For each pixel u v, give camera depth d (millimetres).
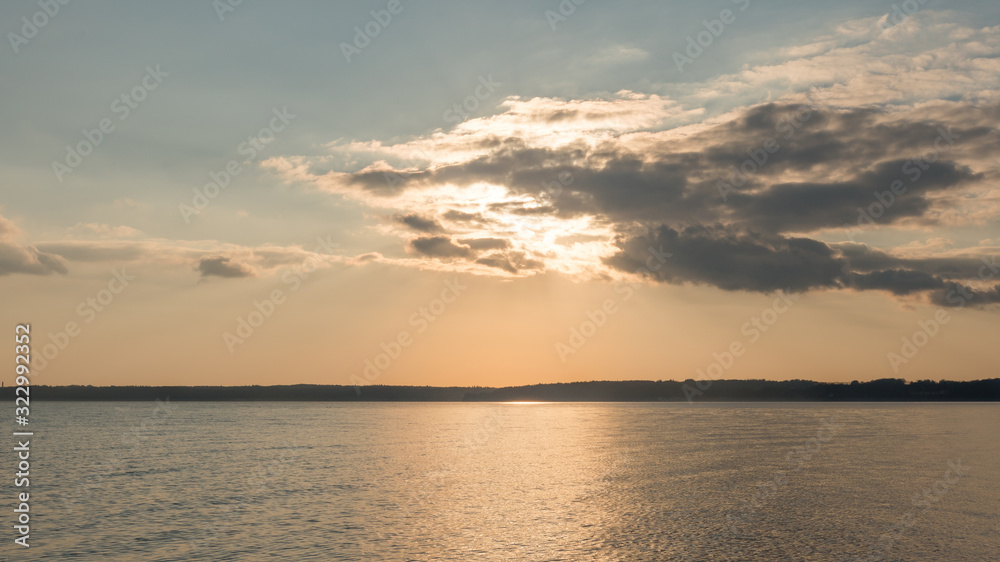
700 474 54844
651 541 31984
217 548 31750
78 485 51094
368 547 31406
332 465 62938
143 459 68875
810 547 30766
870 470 56500
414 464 63500
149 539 33656
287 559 29734
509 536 33156
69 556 30953
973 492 44875
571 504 41344
